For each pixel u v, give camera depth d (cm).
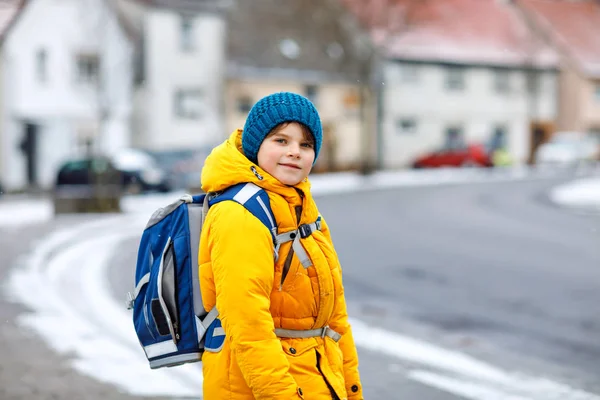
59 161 4947
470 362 939
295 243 352
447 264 1748
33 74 4831
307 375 352
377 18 6506
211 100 5631
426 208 3192
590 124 7350
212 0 5647
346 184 4709
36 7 4819
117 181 2845
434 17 7150
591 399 791
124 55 5141
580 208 3238
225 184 353
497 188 4422
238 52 5931
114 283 1438
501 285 1493
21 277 1395
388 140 6562
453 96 6869
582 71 7262
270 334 335
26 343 919
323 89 6178
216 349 354
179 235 369
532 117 7238
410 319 1195
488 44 7138
